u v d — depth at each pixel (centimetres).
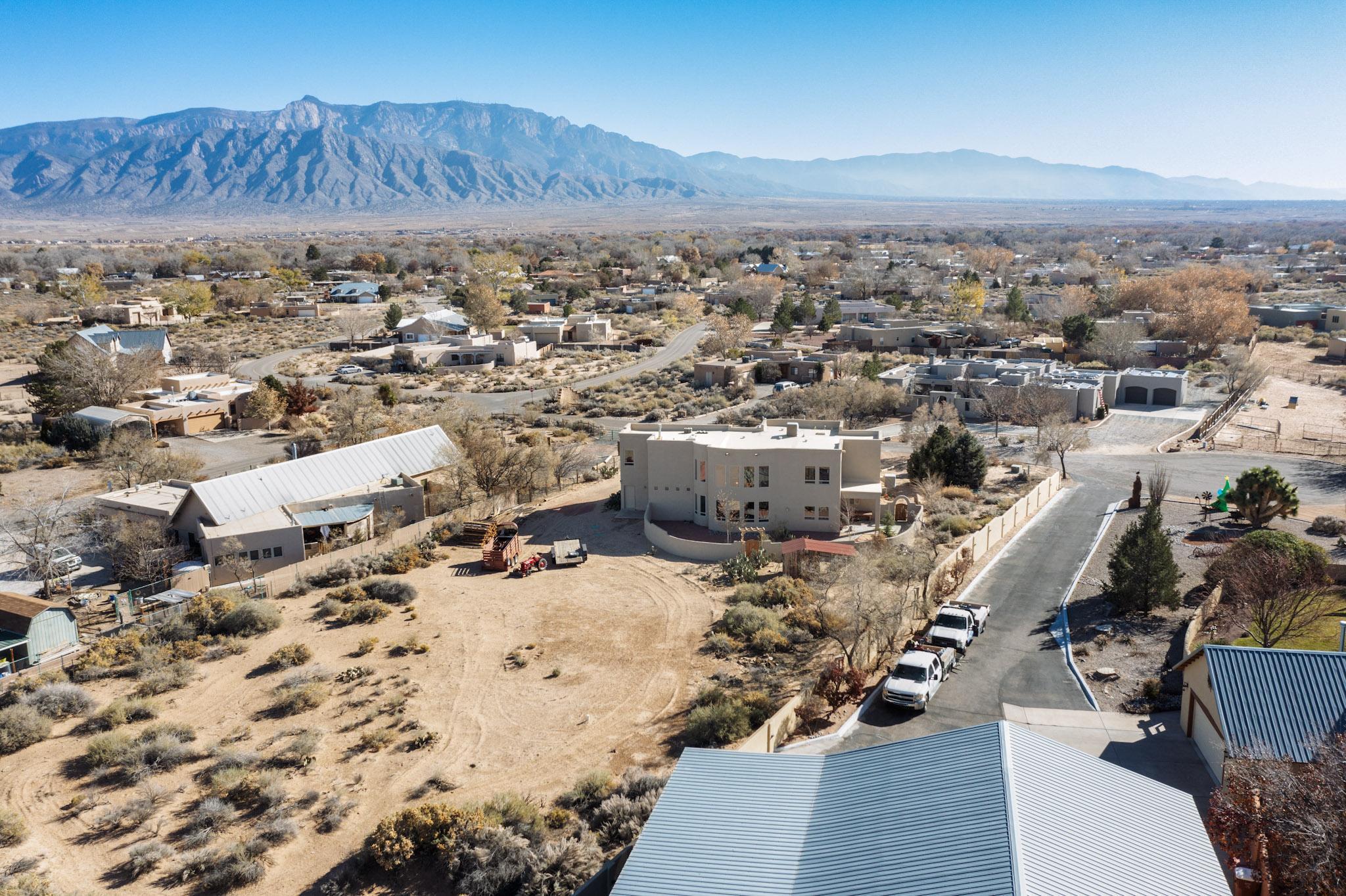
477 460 7069
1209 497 6234
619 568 5509
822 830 2067
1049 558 5269
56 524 5859
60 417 8806
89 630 4706
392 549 5875
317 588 5309
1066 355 12581
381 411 9744
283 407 9775
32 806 3170
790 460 5862
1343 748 2364
